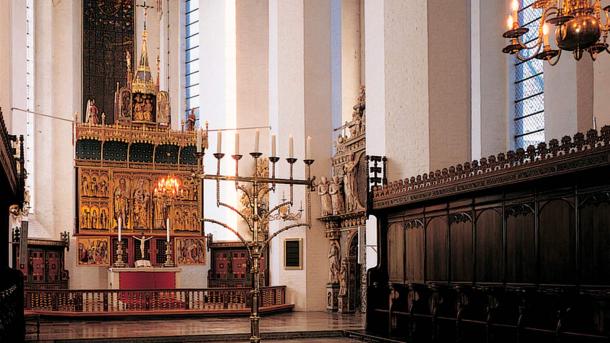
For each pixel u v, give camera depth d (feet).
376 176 65.62
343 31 106.93
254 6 120.47
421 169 65.87
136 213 100.53
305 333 60.54
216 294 83.97
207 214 117.70
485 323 44.16
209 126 119.24
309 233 92.17
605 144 35.29
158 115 104.06
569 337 36.99
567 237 39.11
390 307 55.88
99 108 122.83
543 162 39.34
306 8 94.84
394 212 58.13
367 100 73.61
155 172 102.17
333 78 102.89
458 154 66.08
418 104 66.54
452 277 49.67
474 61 78.54
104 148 99.60
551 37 61.72
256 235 39.34
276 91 95.50
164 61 127.24
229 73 118.73
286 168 93.97
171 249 102.12
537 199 41.45
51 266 104.37
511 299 43.45
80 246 97.04
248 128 111.45
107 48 124.47
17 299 52.85
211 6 121.29
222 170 116.67
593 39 33.35
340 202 89.66
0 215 53.62
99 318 76.95
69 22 120.88
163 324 71.92
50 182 115.75
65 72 119.96
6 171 41.73
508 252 43.83
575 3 33.40
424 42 66.28
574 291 37.35
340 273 89.51
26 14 113.19
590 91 60.03
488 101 78.07
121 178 100.22
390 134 69.21
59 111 119.14
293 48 94.94
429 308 51.93
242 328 66.54
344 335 60.49
